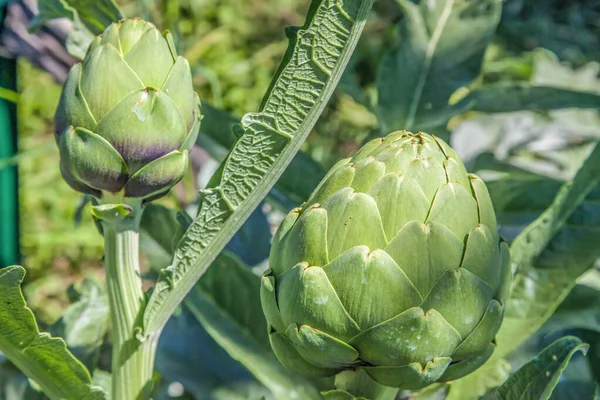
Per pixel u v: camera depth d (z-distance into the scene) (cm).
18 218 84
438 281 53
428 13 80
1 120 81
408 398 70
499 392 59
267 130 57
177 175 57
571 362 74
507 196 77
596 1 228
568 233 66
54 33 91
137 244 59
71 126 56
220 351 77
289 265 55
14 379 78
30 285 187
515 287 66
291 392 69
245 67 227
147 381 59
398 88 80
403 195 53
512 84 79
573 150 103
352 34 56
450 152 55
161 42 56
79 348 73
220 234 58
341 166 56
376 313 53
